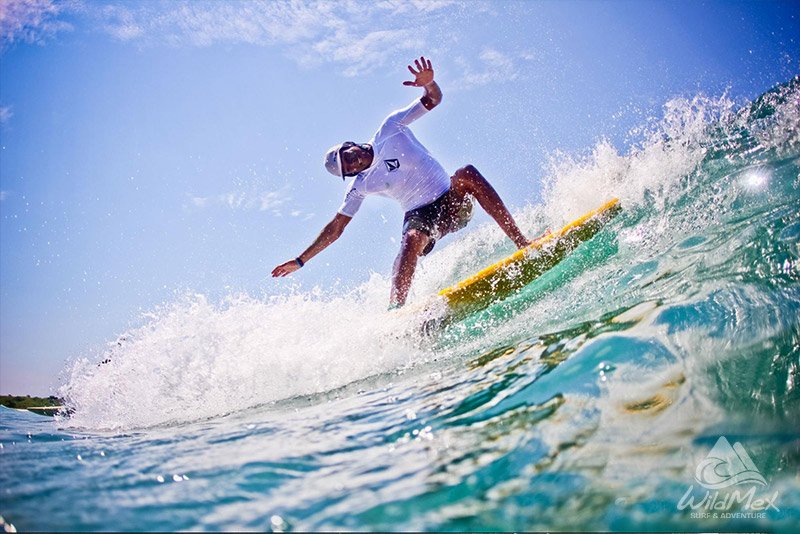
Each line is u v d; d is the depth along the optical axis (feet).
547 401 6.63
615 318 8.61
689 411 5.92
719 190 11.39
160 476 6.04
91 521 4.88
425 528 4.51
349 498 5.07
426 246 14.52
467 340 11.41
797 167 10.64
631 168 14.20
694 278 8.80
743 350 6.65
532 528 4.44
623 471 5.07
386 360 11.28
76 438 9.27
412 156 14.32
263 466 6.05
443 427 6.60
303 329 12.50
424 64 14.01
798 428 5.50
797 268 7.72
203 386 11.41
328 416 8.11
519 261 12.87
